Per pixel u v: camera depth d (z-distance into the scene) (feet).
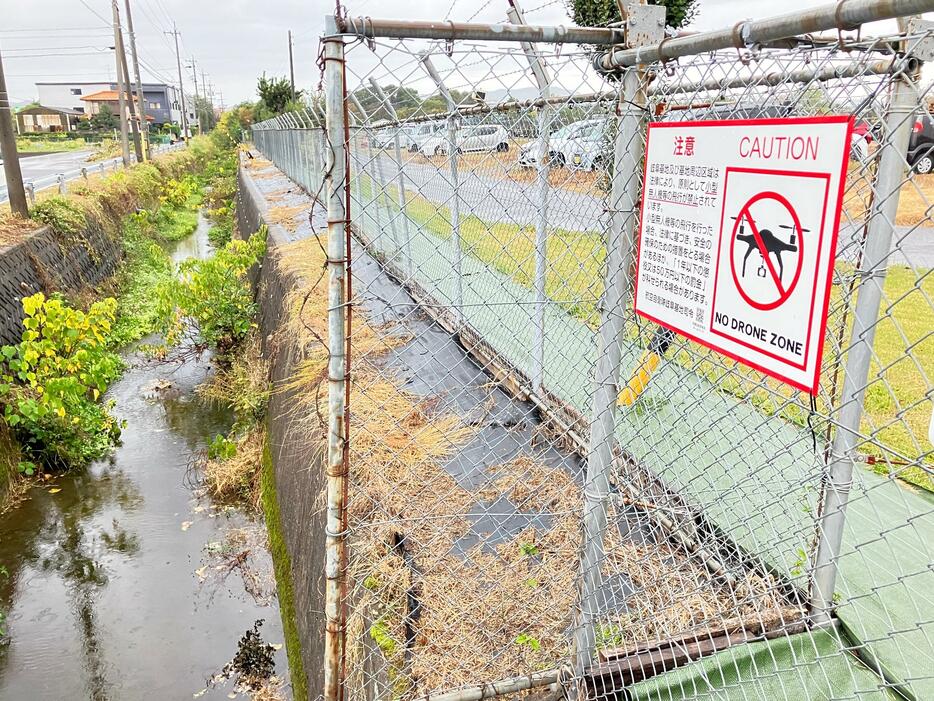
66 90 257.14
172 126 211.00
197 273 33.35
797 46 6.01
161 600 18.61
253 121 163.73
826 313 4.59
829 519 7.44
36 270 33.42
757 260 5.15
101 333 28.78
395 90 6.07
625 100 6.50
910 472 11.96
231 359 33.12
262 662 16.06
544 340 13.37
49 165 86.43
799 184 4.69
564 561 9.76
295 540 15.76
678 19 23.76
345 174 5.95
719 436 10.73
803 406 6.28
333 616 6.86
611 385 7.13
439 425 13.19
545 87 7.45
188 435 28.19
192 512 22.91
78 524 22.34
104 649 16.98
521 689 7.78
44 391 23.82
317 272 23.13
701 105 7.63
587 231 9.93
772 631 7.66
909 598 8.30
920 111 5.31
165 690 15.53
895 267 21.42
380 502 10.69
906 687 6.73
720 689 7.20
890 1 4.19
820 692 7.07
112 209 54.44
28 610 18.52
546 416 13.19
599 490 7.32
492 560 9.84
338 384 6.35
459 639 8.59
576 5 23.44
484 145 10.86
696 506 9.80
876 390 15.49
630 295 7.23
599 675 7.56
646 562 9.27
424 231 18.81
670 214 6.09
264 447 23.73
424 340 16.79
